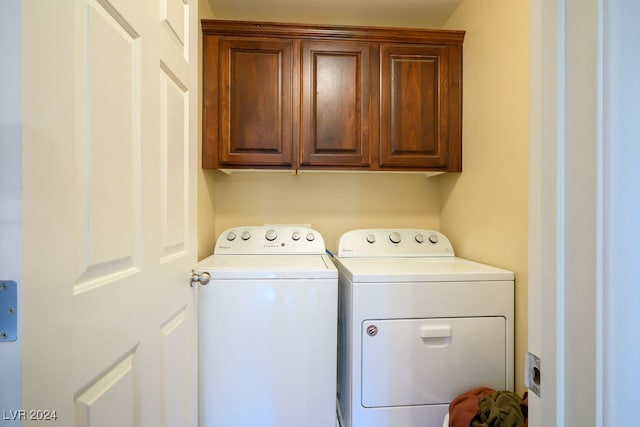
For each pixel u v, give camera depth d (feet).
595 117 1.16
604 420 1.15
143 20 2.26
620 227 1.14
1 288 1.24
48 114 1.39
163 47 2.64
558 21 1.32
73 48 1.54
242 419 3.95
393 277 3.99
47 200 1.39
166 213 2.74
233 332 3.97
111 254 1.87
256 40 5.26
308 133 5.35
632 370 1.15
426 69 5.52
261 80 5.29
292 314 4.02
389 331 3.96
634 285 1.14
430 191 6.61
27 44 1.28
